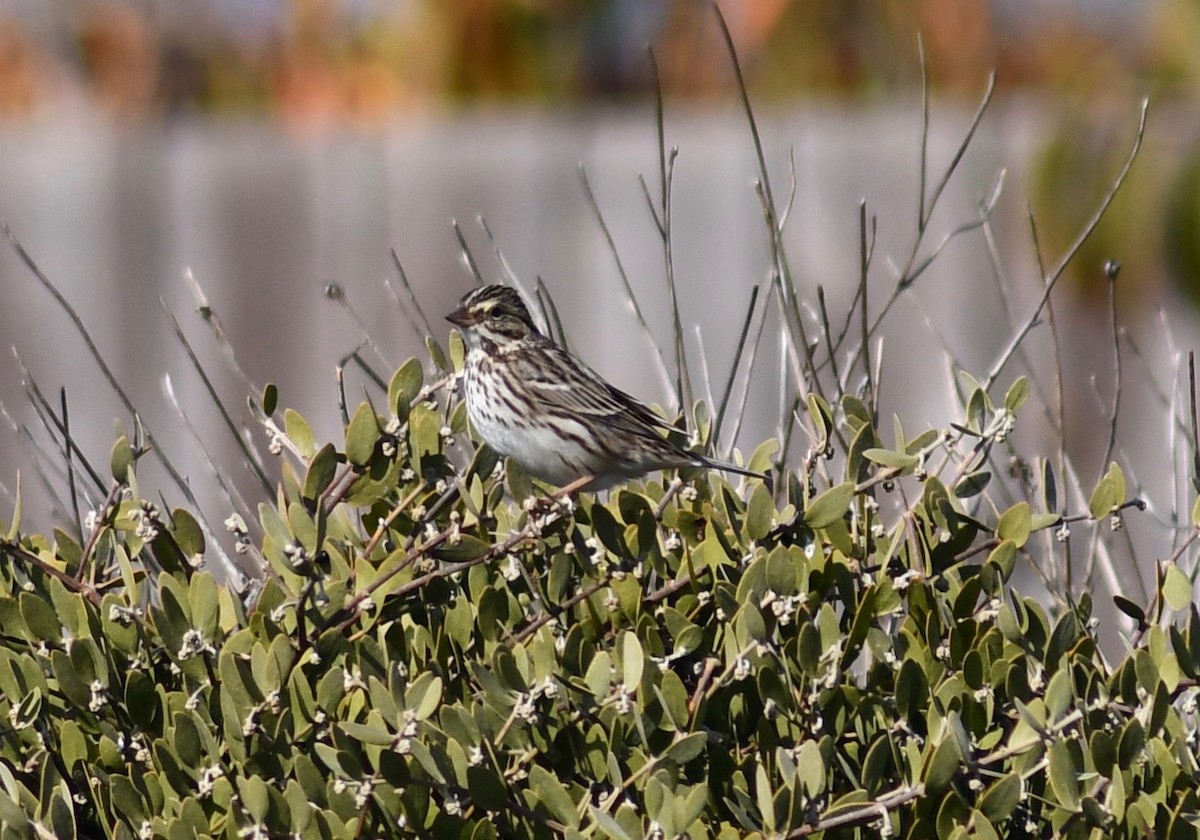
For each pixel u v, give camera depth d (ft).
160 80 59.82
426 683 21.67
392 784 21.56
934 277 49.73
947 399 48.75
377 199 52.01
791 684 22.80
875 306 49.73
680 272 51.08
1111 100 46.93
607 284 51.42
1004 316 49.24
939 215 49.75
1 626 24.53
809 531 24.70
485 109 59.62
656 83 29.91
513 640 23.75
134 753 23.54
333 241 52.19
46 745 23.65
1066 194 46.93
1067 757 22.08
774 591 22.94
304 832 21.57
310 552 23.15
